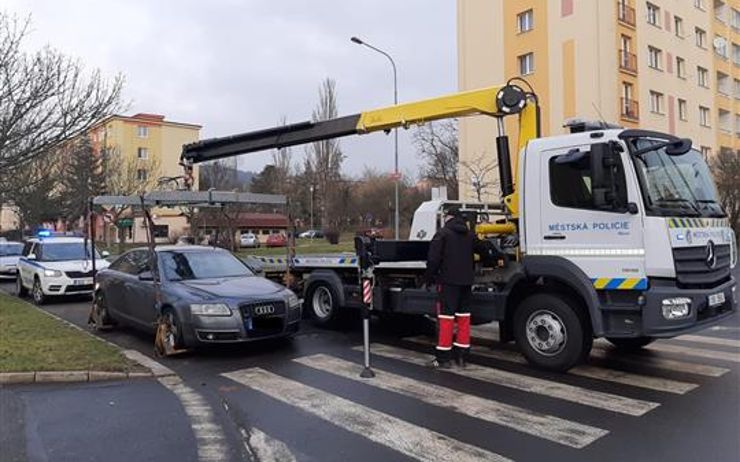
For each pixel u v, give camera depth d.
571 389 6.29
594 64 31.00
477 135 36.19
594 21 30.97
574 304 6.91
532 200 7.20
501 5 35.22
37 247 15.71
